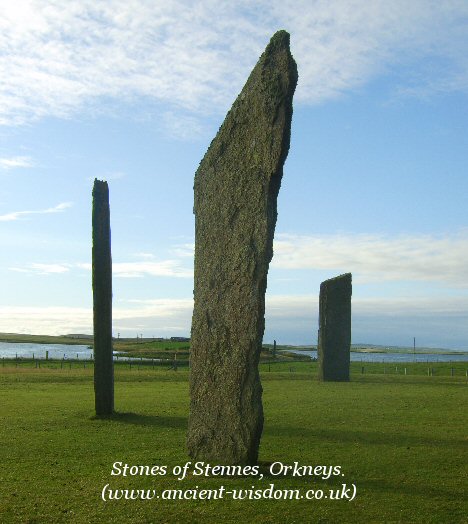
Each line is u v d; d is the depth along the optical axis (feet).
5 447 58.49
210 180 54.29
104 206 78.02
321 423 71.26
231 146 52.80
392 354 507.30
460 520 39.09
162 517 39.55
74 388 109.40
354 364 212.84
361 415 77.36
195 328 53.78
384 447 58.23
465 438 62.69
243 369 49.88
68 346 490.90
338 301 132.05
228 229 52.13
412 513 40.27
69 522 38.68
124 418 74.33
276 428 67.87
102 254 77.51
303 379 135.44
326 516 39.73
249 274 50.16
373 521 38.88
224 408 50.90
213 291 52.70
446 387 116.37
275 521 38.88
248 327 49.88
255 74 51.49
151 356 272.10
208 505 41.86
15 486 45.85
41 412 78.43
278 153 49.06
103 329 76.95
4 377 127.24
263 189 50.03
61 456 54.95
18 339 629.51
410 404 88.38
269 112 49.75
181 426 69.46
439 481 47.26
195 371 53.52
